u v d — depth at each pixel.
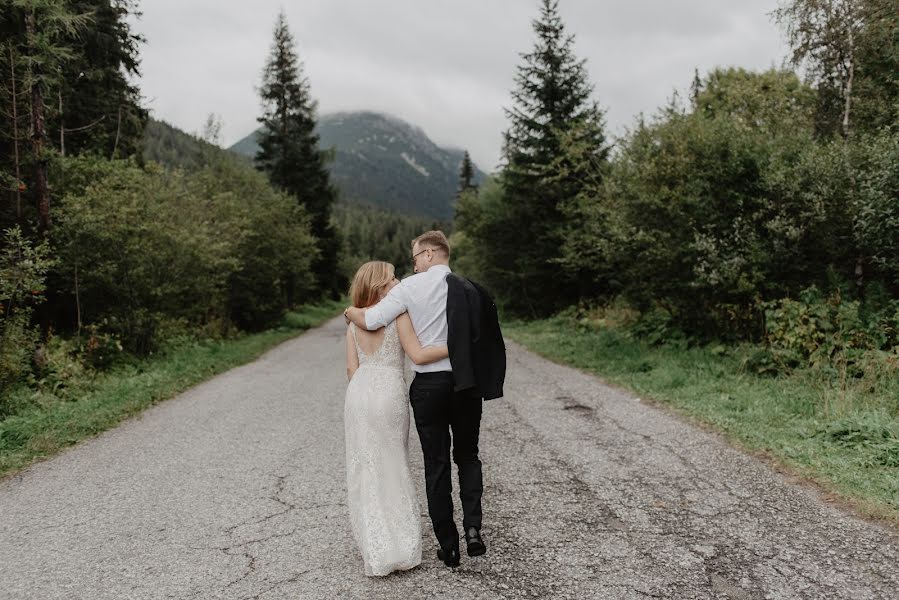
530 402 7.55
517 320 22.97
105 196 10.87
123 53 17.08
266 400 8.30
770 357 7.79
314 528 3.75
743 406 6.41
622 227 10.40
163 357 12.16
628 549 3.34
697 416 6.25
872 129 10.07
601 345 12.17
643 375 8.73
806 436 5.25
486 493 4.32
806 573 2.99
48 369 8.70
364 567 3.19
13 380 7.66
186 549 3.47
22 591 3.00
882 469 4.36
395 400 3.29
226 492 4.47
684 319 10.62
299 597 2.89
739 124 9.87
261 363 13.05
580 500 4.12
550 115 21.92
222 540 3.60
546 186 21.44
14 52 9.93
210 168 21.88
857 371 6.71
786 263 8.70
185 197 14.49
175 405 8.06
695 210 9.33
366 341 3.36
